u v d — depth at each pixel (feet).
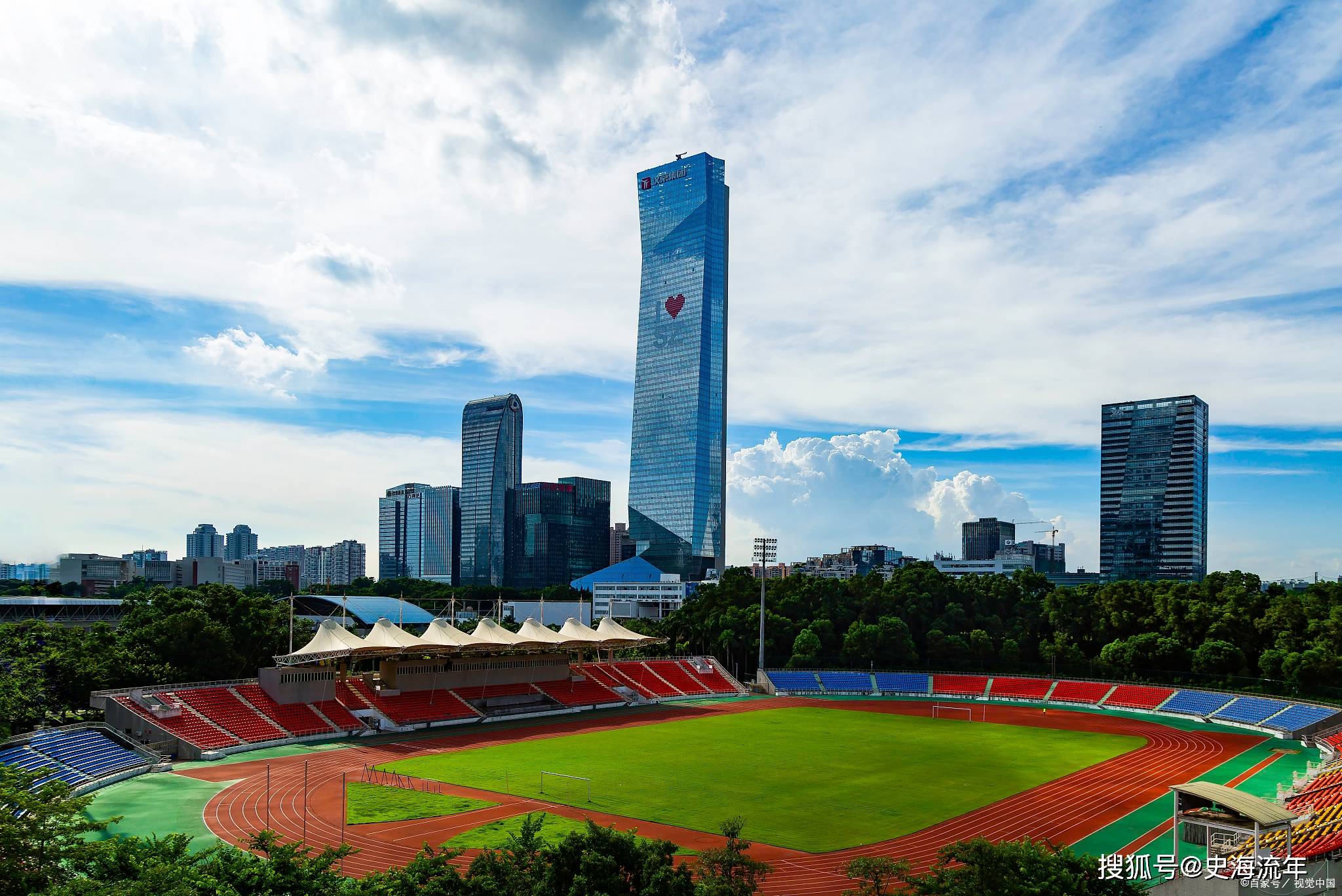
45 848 166.09
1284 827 228.43
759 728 493.36
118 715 383.45
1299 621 598.75
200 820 278.46
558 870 160.35
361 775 348.79
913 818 294.87
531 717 528.63
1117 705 590.96
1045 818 296.30
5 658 378.73
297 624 621.72
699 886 167.02
